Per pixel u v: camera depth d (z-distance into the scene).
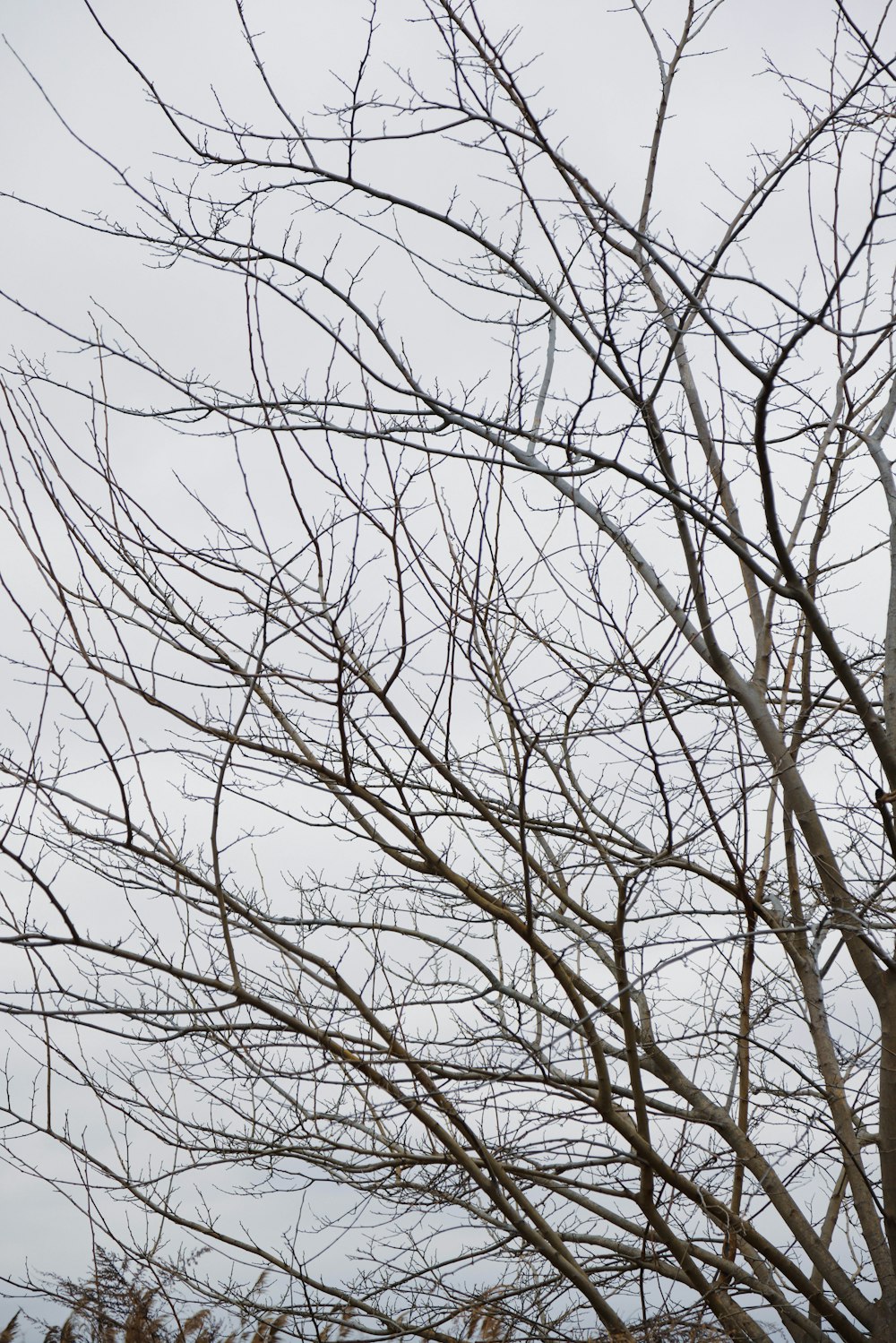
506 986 6.91
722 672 7.48
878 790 6.70
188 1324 6.70
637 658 6.03
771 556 6.39
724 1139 7.49
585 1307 7.02
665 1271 7.32
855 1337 6.84
